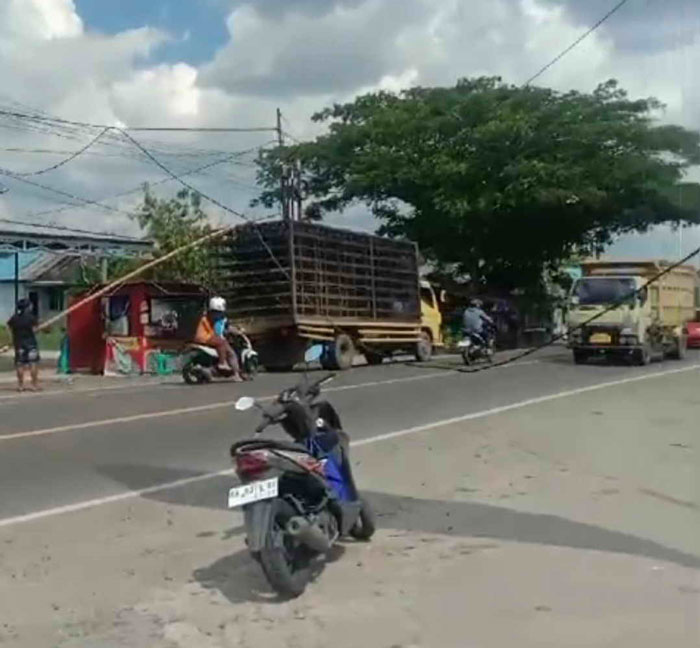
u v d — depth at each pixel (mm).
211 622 5855
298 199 40188
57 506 9156
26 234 28062
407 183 40000
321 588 6465
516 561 7008
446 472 10602
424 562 7039
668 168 39375
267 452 6348
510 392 19219
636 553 7188
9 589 6570
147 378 24625
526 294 46625
